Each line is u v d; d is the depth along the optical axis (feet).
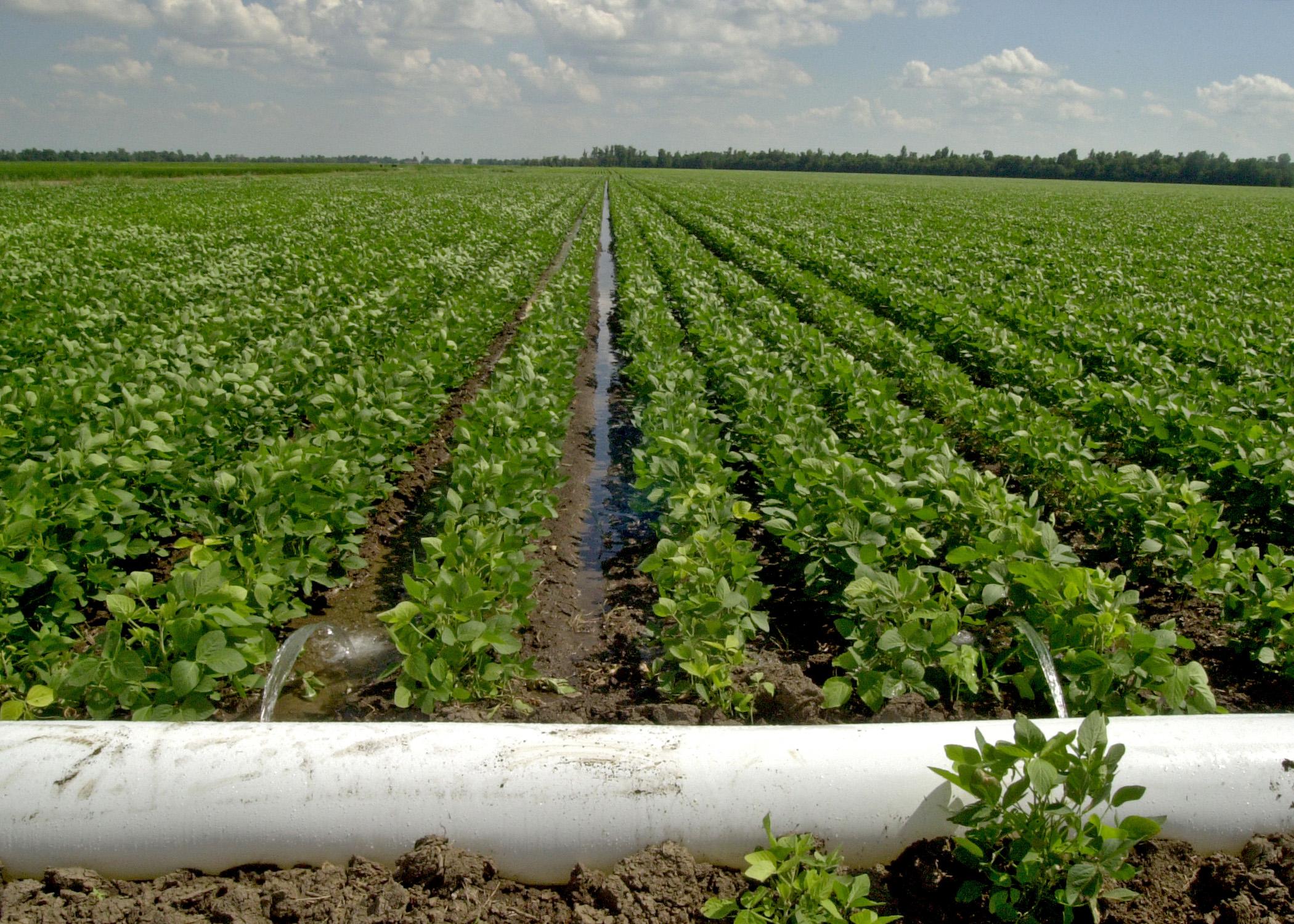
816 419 21.38
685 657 12.91
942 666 12.78
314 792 8.91
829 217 115.75
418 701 12.37
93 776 8.80
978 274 59.82
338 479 18.22
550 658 16.37
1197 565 15.94
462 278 55.62
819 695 13.41
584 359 41.47
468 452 19.57
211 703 13.23
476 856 9.02
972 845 8.70
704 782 9.18
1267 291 55.72
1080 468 19.95
